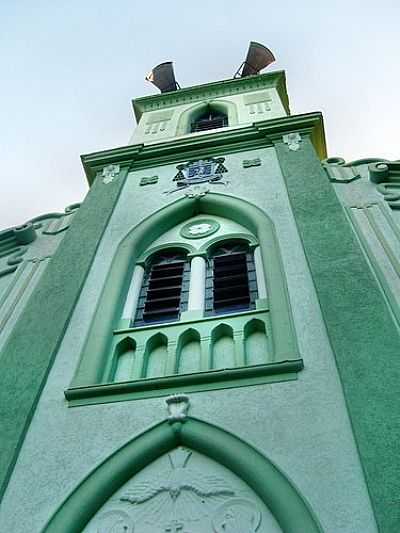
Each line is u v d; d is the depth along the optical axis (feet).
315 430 16.08
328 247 23.38
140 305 25.25
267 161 34.53
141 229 29.43
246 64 68.59
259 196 30.32
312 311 20.43
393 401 15.97
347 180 31.78
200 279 25.96
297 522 13.91
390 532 13.02
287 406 17.01
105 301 23.68
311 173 30.81
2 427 18.19
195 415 17.48
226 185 32.65
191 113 51.83
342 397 16.87
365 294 20.16
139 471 16.78
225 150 37.29
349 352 17.92
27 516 15.52
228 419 17.10
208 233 29.55
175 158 37.81
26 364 20.84
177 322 22.39
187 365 20.44
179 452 17.04
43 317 23.35
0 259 31.68
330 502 14.23
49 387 19.83
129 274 26.45
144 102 56.34
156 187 34.50
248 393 17.76
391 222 26.18
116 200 33.06
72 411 18.58
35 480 16.51
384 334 18.25
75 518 15.28
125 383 18.90
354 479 14.61
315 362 18.26
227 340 21.22
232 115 49.16
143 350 21.29
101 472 16.40
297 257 23.75
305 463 15.29
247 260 26.71
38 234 33.40
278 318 20.45
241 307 23.57
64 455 17.12
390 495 13.78
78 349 21.40
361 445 15.11
